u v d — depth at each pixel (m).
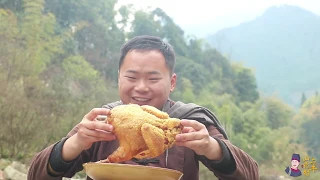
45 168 2.11
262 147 29.86
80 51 36.66
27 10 25.19
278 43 147.00
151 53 2.22
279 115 42.38
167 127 1.85
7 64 12.46
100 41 38.00
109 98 18.22
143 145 1.83
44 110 11.48
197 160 2.37
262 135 33.75
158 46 2.26
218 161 2.03
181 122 1.89
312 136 37.56
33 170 2.17
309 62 130.00
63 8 37.53
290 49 141.75
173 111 2.33
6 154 10.48
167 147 1.85
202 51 49.56
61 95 12.16
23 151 10.72
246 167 2.12
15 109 10.65
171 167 2.29
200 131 1.91
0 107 10.55
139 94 2.20
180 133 1.88
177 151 2.32
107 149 2.39
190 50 48.09
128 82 2.22
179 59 44.06
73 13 37.78
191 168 2.33
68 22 37.50
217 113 35.28
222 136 2.30
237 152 2.12
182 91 39.09
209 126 2.36
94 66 36.12
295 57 135.62
